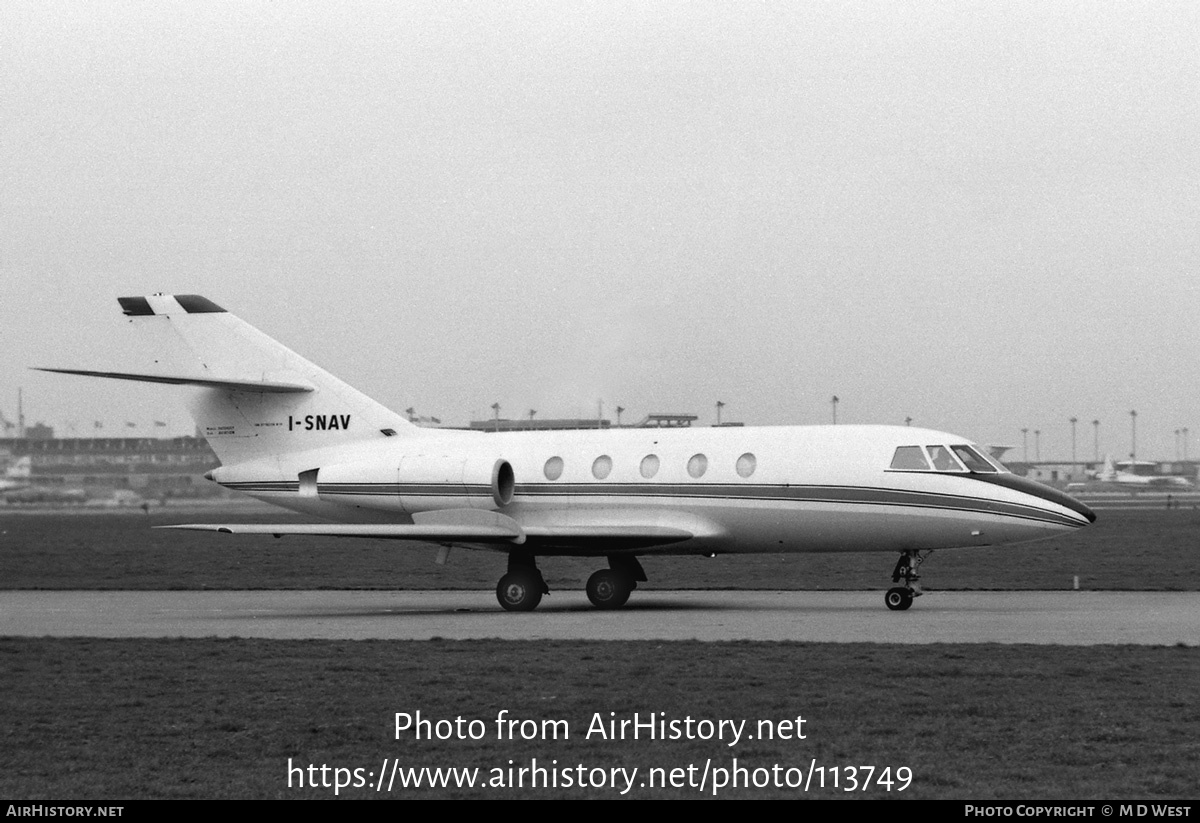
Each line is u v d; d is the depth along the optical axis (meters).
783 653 36.00
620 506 54.94
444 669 34.00
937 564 78.44
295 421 60.88
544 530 53.34
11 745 26.20
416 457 56.78
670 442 55.16
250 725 27.62
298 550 101.12
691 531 53.69
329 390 60.66
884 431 52.88
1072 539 102.38
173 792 22.62
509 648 37.94
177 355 62.28
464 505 55.56
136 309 62.91
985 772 23.14
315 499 59.97
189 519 161.12
